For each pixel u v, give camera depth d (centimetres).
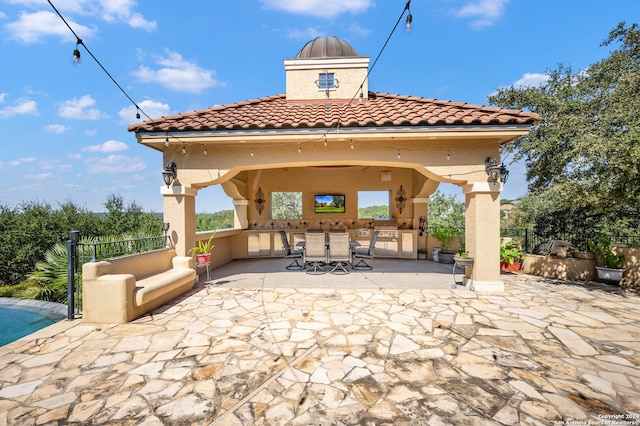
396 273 780
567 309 487
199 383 279
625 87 706
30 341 373
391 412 236
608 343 361
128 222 1377
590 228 880
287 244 863
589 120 707
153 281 503
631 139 492
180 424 224
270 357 329
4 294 823
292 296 565
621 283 662
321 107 767
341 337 380
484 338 376
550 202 981
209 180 626
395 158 612
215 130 576
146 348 352
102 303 432
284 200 2964
